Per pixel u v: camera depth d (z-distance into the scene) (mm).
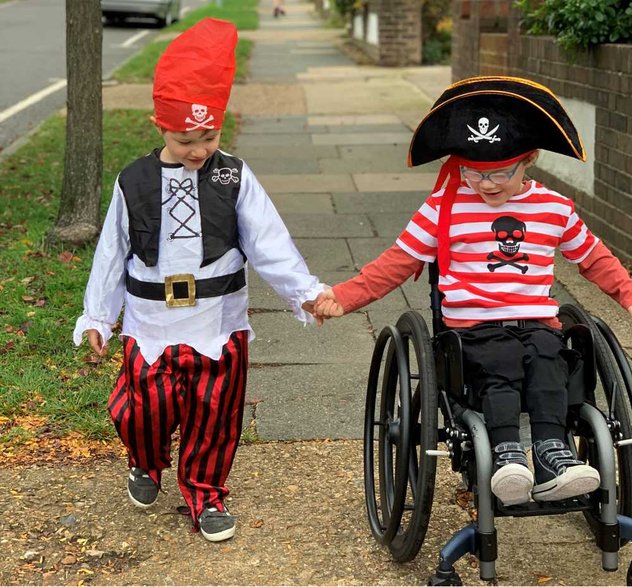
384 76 16375
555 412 2914
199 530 3492
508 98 2951
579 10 6551
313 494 3740
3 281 5957
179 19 28109
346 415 4383
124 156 9547
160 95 3039
